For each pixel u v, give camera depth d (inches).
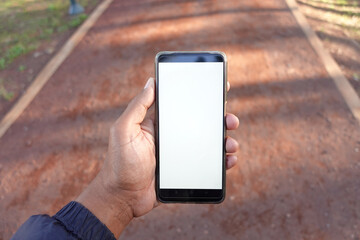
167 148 13.4
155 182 13.1
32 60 39.8
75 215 9.5
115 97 31.8
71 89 33.7
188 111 13.3
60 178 24.6
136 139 12.5
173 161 13.5
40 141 28.1
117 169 12.1
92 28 45.6
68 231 9.2
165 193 13.5
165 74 13.2
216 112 13.3
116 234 11.9
